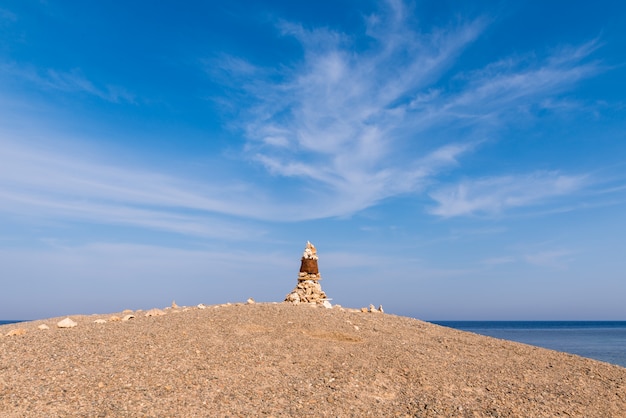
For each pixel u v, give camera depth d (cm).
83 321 1575
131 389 891
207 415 818
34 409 772
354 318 1722
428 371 1176
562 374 1270
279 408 881
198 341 1237
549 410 977
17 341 1150
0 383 863
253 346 1239
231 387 955
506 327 13988
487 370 1244
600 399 1079
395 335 1542
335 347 1304
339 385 1023
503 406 979
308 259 2244
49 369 952
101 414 777
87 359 1030
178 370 1016
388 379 1092
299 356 1196
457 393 1040
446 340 1560
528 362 1375
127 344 1163
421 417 902
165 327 1352
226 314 1562
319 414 873
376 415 898
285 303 1933
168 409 823
